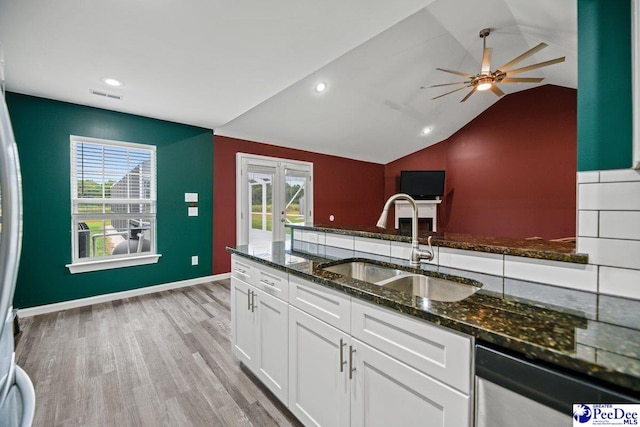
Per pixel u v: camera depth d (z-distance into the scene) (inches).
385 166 287.0
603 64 40.7
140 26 73.2
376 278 68.2
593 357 25.6
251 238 187.2
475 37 143.3
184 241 158.7
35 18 68.9
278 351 64.6
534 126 226.5
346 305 48.0
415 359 38.4
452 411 34.5
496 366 30.5
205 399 69.1
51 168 120.6
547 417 27.2
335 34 79.0
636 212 39.0
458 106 225.3
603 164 41.2
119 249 140.1
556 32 120.1
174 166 153.9
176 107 130.8
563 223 216.5
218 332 103.8
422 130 242.1
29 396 29.0
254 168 189.5
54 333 101.6
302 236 99.7
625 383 23.2
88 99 120.3
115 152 136.3
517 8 116.0
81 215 128.8
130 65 92.7
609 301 39.6
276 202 202.1
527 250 49.1
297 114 172.1
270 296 67.0
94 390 71.6
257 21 72.8
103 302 133.4
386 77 159.6
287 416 64.0
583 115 42.5
